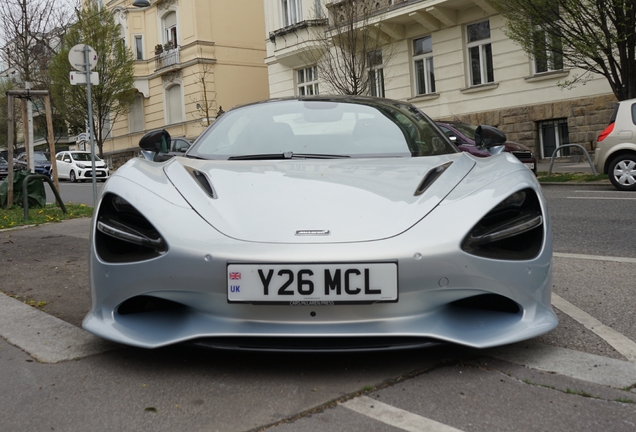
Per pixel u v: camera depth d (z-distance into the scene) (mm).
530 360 2453
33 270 4691
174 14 31594
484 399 2092
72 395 2205
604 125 15508
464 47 18156
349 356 2516
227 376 2338
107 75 30922
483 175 2668
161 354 2598
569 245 5312
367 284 2227
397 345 2248
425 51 19281
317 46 19078
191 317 2352
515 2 11867
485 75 17984
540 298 2420
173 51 30938
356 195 2516
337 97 3955
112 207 2572
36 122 42719
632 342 2670
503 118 17453
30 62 26469
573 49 11789
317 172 2789
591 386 2189
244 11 31484
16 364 2541
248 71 31625
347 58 16672
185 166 2920
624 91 11422
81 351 2670
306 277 2229
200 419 1992
